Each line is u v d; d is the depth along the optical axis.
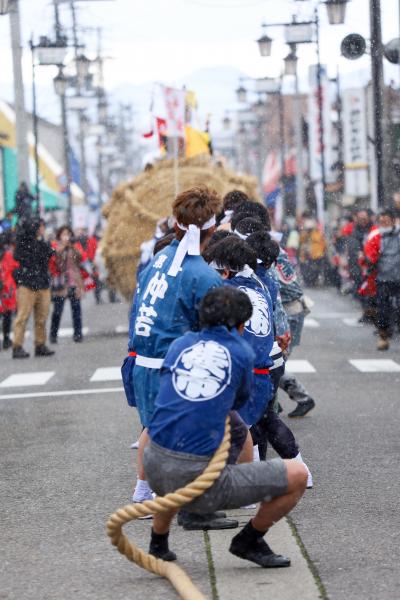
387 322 19.28
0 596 6.79
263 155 86.94
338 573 7.00
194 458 6.56
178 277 7.64
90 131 65.69
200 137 24.45
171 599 6.64
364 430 11.75
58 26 41.28
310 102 51.31
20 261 19.88
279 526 8.09
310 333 22.48
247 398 6.76
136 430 12.11
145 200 23.00
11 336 25.02
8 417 13.39
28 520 8.55
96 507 8.87
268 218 10.64
